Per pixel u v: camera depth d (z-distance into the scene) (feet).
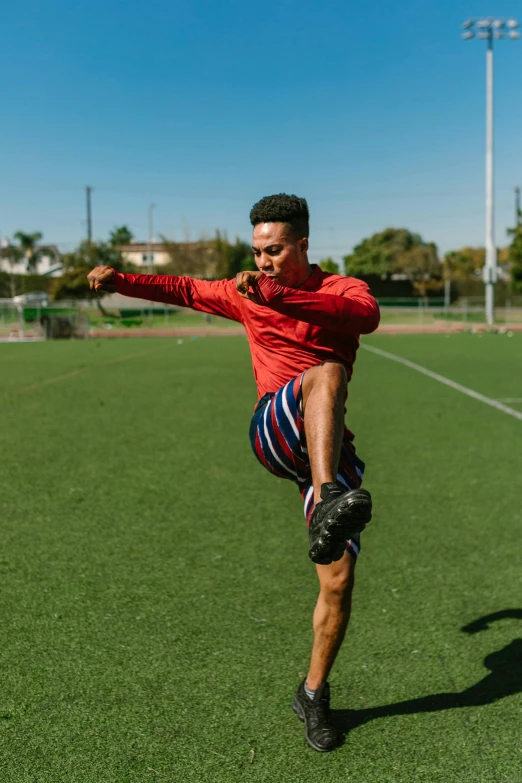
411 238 284.41
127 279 8.65
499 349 71.87
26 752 7.84
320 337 8.04
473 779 7.47
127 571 13.33
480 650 10.37
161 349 74.43
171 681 9.42
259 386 8.53
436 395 38.09
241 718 8.59
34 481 19.95
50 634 10.75
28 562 13.75
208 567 13.56
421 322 121.90
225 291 8.61
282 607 11.78
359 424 29.30
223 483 19.80
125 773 7.51
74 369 53.31
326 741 7.93
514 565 13.75
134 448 24.53
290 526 16.03
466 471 21.25
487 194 109.29
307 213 8.18
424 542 15.07
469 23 104.42
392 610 11.76
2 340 92.38
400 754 7.91
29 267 243.81
